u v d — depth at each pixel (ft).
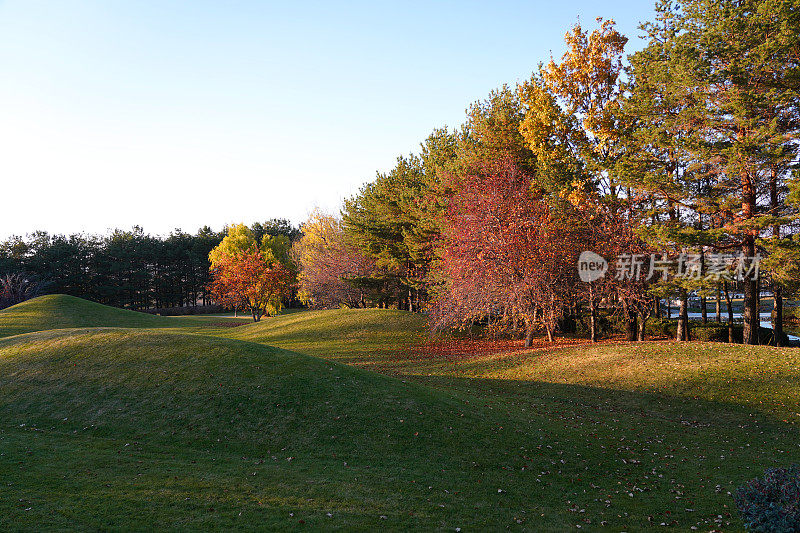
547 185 93.97
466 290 97.50
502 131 109.60
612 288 94.12
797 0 61.87
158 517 27.89
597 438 48.60
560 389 69.15
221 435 44.65
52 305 168.45
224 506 30.12
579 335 126.11
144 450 41.45
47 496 29.60
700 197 76.74
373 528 28.58
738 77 68.18
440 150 138.62
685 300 90.07
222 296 218.38
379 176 154.40
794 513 19.92
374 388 55.21
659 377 67.62
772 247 67.21
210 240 311.06
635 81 87.35
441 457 41.65
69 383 55.57
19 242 269.85
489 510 32.48
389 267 150.10
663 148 76.33
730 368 66.28
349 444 43.34
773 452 44.60
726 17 68.28
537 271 91.61
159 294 297.74
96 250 280.72
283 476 36.42
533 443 45.80
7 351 67.36
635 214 88.22
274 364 58.80
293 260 239.09
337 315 146.30
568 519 31.63
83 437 44.32
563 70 94.63
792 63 70.38
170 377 55.52
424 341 115.24
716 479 38.50
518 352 93.35
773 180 79.71
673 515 32.22
